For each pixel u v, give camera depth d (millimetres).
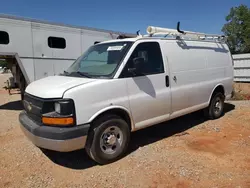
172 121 5941
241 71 14617
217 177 3230
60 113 3215
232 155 3896
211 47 5684
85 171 3537
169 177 3258
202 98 5387
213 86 5684
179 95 4691
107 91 3564
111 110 3680
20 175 3469
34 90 3643
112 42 4449
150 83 4137
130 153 4070
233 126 5445
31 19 7871
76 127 3266
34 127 3377
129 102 3836
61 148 3197
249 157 3814
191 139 4672
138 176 3314
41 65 8266
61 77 4113
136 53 4023
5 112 7812
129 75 3855
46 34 8297
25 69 7891
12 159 3975
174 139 4691
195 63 5094
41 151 4262
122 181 3211
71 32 9008
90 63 4316
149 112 4172
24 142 4715
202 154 3947
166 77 4406
